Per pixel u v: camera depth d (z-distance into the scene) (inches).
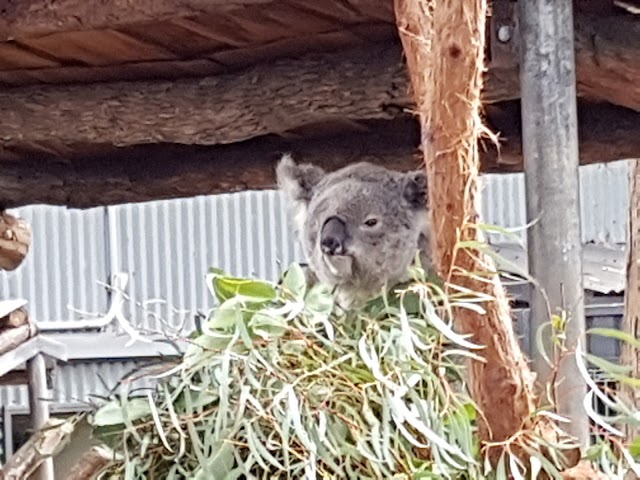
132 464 77.5
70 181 177.5
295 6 120.9
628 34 116.5
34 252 433.7
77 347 365.4
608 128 152.9
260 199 436.1
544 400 80.7
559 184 93.2
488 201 401.7
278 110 139.5
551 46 94.0
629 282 207.5
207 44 135.0
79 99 146.8
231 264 434.6
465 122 71.3
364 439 74.4
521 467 74.2
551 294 91.4
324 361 78.2
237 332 76.3
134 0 112.0
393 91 134.5
